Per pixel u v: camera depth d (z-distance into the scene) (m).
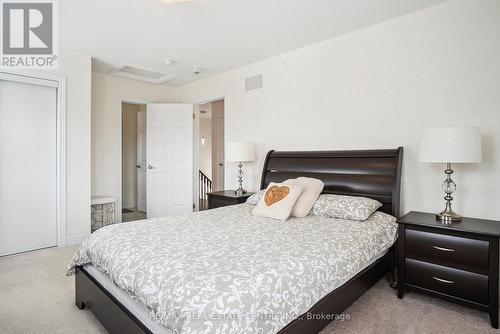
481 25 2.33
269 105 3.90
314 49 3.41
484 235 1.88
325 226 2.24
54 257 3.21
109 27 2.96
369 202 2.54
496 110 2.27
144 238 1.89
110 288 1.79
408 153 2.72
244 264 1.43
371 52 2.95
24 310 2.09
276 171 3.62
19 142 3.39
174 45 3.45
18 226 3.39
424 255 2.14
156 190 5.17
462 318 1.97
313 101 3.43
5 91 3.28
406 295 2.31
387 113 2.85
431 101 2.59
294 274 1.43
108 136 4.71
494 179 2.28
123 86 4.88
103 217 4.30
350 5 2.55
